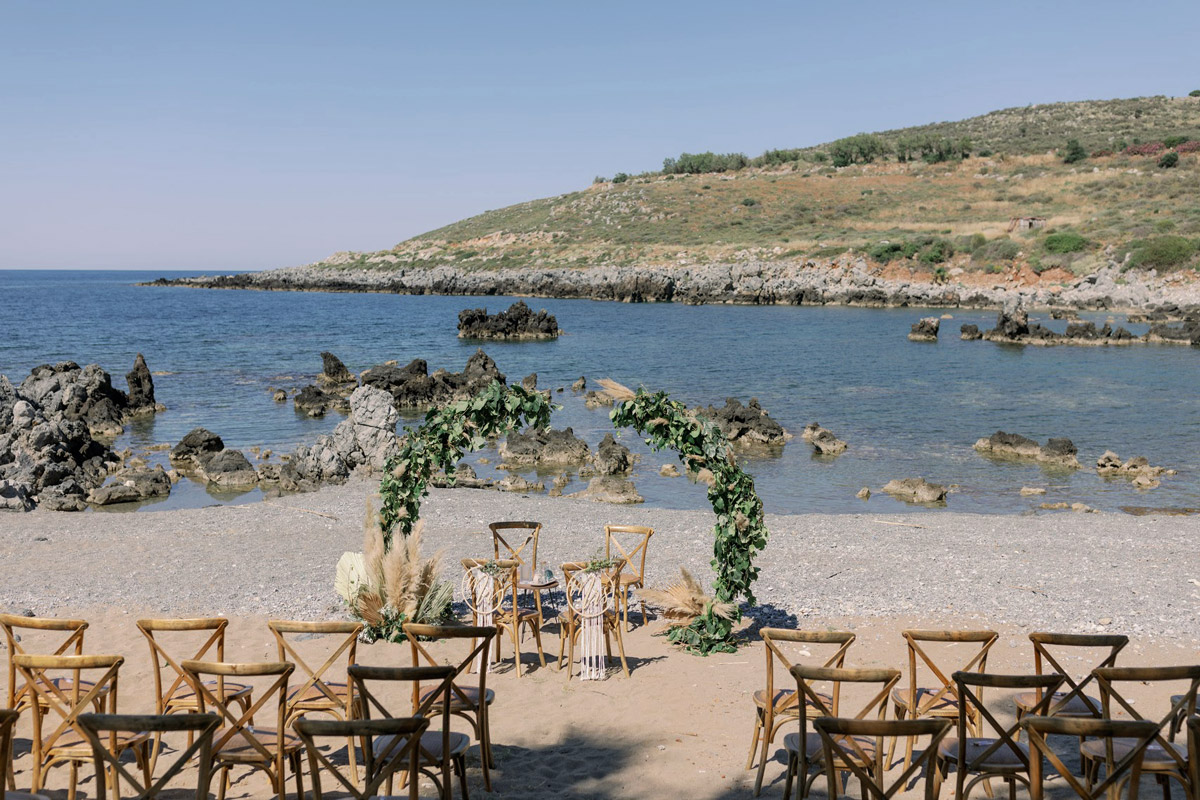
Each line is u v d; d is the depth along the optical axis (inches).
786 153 6742.1
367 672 218.8
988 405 1499.8
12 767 249.8
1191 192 4217.5
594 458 1080.8
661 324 3095.5
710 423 394.9
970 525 717.9
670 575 537.0
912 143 6235.2
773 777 267.1
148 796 189.0
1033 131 6835.6
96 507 901.2
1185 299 3063.5
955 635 253.0
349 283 5654.5
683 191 5930.1
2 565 570.9
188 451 1138.7
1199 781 198.5
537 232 5821.9
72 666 227.1
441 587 412.8
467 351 2429.9
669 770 272.5
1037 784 205.8
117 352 2352.4
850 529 694.5
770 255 4446.4
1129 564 567.5
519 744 294.0
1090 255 3631.9
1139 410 1437.0
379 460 1072.8
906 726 194.7
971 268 3858.3
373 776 215.9
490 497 834.2
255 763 229.0
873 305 3690.9
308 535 672.4
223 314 3841.0
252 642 402.6
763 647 398.6
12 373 1936.5
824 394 1631.4
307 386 1718.8
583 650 352.2
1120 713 309.1
